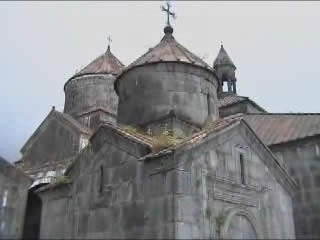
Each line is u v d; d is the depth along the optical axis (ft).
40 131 87.25
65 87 95.81
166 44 57.16
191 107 50.47
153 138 41.88
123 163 40.27
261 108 91.35
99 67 94.27
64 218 44.62
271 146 60.29
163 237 34.35
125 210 38.27
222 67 99.76
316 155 56.65
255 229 41.19
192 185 36.45
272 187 45.96
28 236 54.24
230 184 40.37
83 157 45.14
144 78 52.16
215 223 37.11
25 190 50.16
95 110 85.97
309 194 55.31
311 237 53.16
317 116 63.31
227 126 42.14
